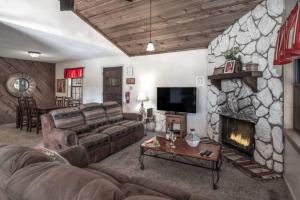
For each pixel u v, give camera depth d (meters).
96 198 0.77
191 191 2.47
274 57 2.75
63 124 3.61
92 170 1.99
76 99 7.50
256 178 2.77
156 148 2.93
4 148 1.28
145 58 6.07
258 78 3.19
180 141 3.31
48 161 1.22
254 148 3.30
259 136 3.17
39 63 7.98
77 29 4.63
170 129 5.07
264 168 3.00
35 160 1.16
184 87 5.09
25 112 5.70
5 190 1.01
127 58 6.43
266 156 3.03
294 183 2.30
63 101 6.96
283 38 2.38
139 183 1.67
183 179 2.77
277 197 2.32
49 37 4.43
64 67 8.14
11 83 7.12
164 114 5.74
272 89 2.92
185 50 5.37
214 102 4.64
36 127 5.50
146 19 4.38
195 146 3.01
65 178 0.89
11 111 7.15
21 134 5.19
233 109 3.87
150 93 6.01
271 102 2.94
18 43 5.01
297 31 1.94
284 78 2.74
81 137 3.35
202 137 4.98
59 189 0.84
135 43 5.57
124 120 5.07
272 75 2.92
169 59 5.64
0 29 3.88
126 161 3.43
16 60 7.29
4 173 1.11
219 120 4.41
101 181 0.88
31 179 0.94
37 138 4.80
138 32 4.98
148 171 3.03
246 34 3.53
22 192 0.91
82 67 7.50
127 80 6.43
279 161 2.82
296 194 2.22
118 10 4.21
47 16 4.04
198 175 2.89
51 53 6.30
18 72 7.34
